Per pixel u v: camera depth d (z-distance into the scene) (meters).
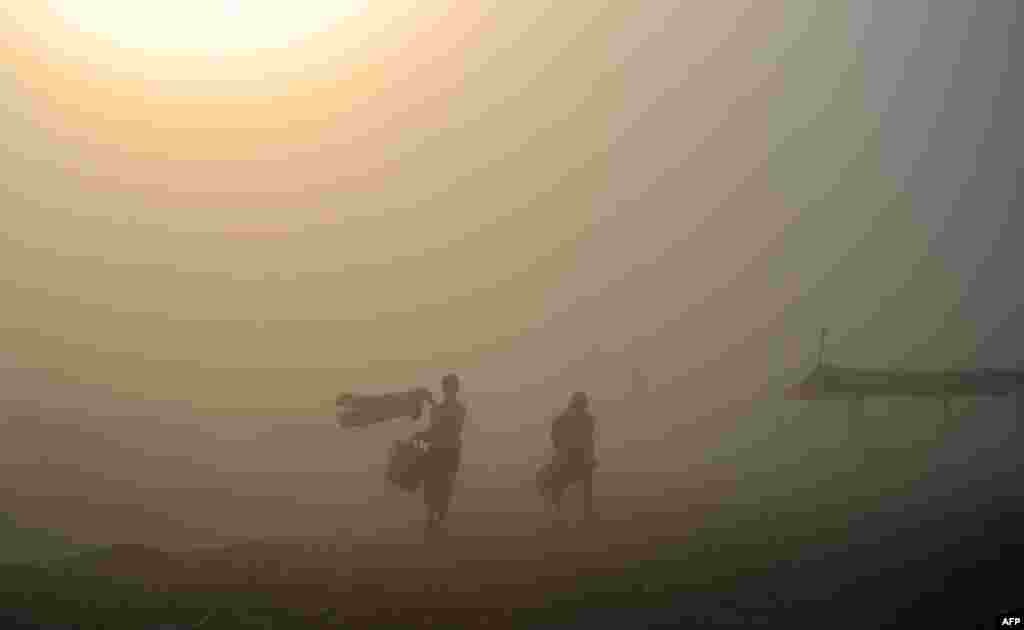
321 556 10.12
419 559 9.93
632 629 7.25
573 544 10.73
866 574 8.99
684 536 11.01
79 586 8.12
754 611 7.72
